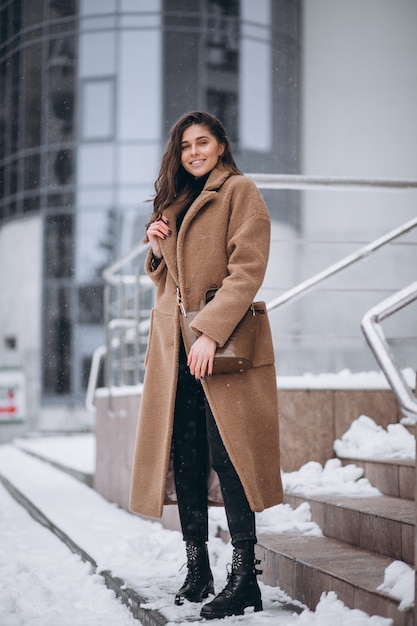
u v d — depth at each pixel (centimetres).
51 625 278
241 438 256
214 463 263
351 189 475
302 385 407
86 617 289
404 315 1606
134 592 293
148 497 272
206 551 277
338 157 1859
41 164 1852
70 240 1808
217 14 1795
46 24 1856
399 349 1038
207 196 267
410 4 1911
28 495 630
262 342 265
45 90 1853
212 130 278
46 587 331
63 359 1808
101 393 632
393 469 353
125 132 1783
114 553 369
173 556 354
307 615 246
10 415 1462
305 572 274
